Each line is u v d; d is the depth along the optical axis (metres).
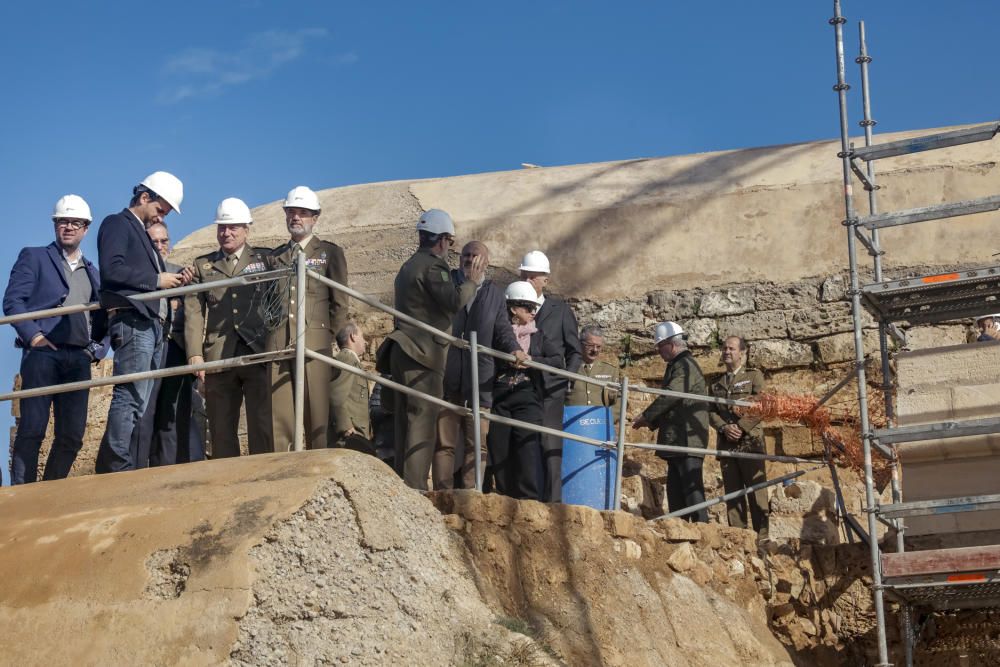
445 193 13.25
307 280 8.06
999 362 8.66
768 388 11.45
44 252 8.45
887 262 11.86
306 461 6.60
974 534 8.78
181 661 5.75
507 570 7.32
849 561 9.84
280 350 7.16
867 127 9.58
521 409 8.36
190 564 6.05
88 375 8.49
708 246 12.30
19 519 6.74
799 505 10.13
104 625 5.96
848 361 11.61
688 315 12.16
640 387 8.92
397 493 6.89
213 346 8.30
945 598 8.87
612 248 12.48
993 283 8.39
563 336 9.30
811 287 11.94
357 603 6.28
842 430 11.11
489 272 12.66
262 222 13.48
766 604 9.55
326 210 13.50
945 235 11.76
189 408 8.62
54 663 5.88
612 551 8.12
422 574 6.72
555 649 7.13
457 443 8.36
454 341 7.74
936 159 12.02
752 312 12.02
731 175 12.60
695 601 8.56
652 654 7.71
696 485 9.56
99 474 7.18
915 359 8.87
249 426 8.09
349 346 9.26
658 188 12.71
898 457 9.03
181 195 8.23
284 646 5.92
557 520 7.80
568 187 12.98
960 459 8.73
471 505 7.32
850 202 8.55
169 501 6.50
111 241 7.82
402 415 8.02
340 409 8.88
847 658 9.66
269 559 6.07
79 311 7.77
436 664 6.38
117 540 6.30
